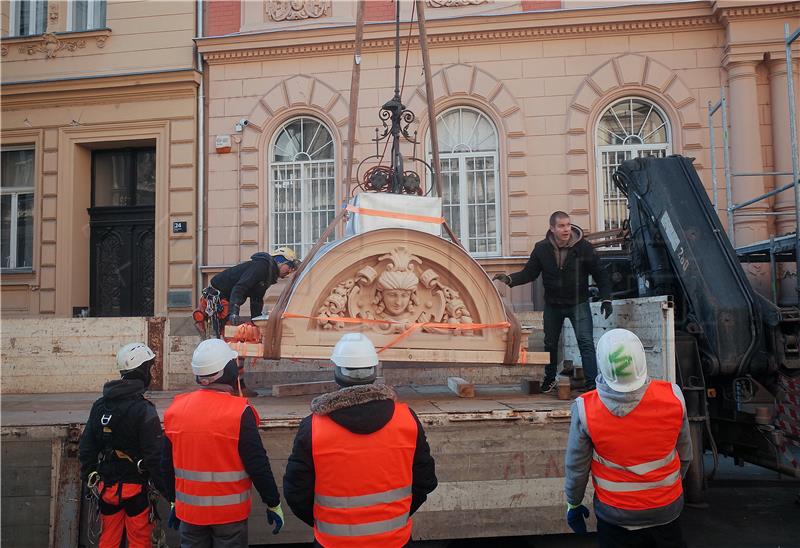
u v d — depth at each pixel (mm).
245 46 6777
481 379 4754
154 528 2969
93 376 4582
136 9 6879
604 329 4102
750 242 5707
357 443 1888
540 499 3066
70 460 3076
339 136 6621
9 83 6926
